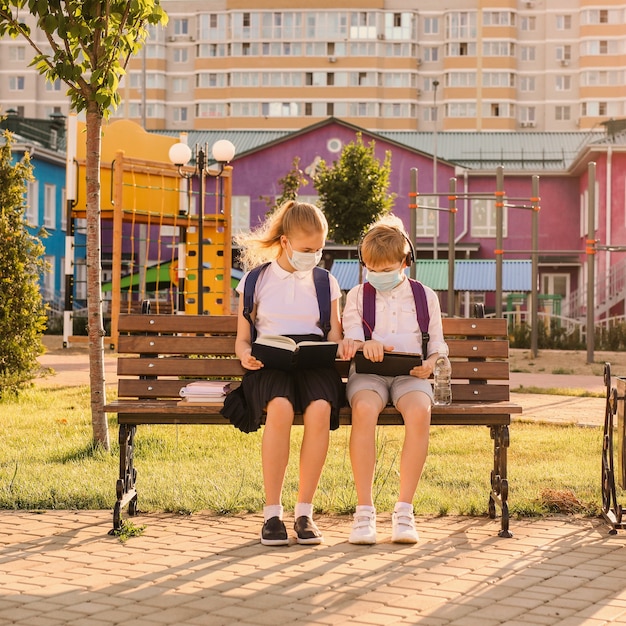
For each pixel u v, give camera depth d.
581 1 105.75
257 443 9.73
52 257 47.91
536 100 106.94
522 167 53.19
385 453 9.05
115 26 8.67
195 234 28.48
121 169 25.28
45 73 8.78
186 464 8.49
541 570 5.18
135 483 6.93
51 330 42.69
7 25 8.60
